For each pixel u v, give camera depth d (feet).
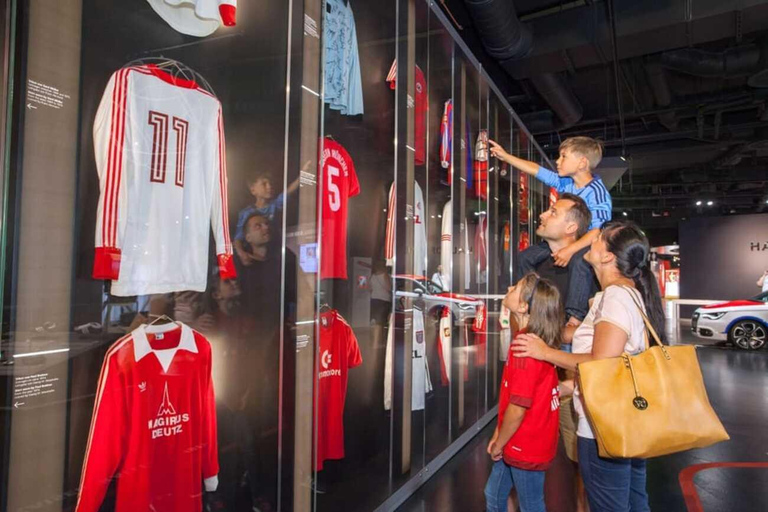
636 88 27.58
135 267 4.81
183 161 5.33
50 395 4.13
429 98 11.10
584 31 17.94
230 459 5.93
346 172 8.26
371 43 9.27
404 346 9.46
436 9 10.62
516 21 17.02
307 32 6.68
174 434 5.24
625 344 4.86
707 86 27.12
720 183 45.24
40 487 4.05
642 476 5.95
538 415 6.01
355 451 8.43
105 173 4.56
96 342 4.52
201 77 5.64
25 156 3.94
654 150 36.32
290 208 6.44
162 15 5.21
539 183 21.99
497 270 15.61
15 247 3.86
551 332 6.19
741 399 18.08
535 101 28.37
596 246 5.57
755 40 20.84
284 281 6.40
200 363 5.53
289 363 6.45
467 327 13.08
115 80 4.71
